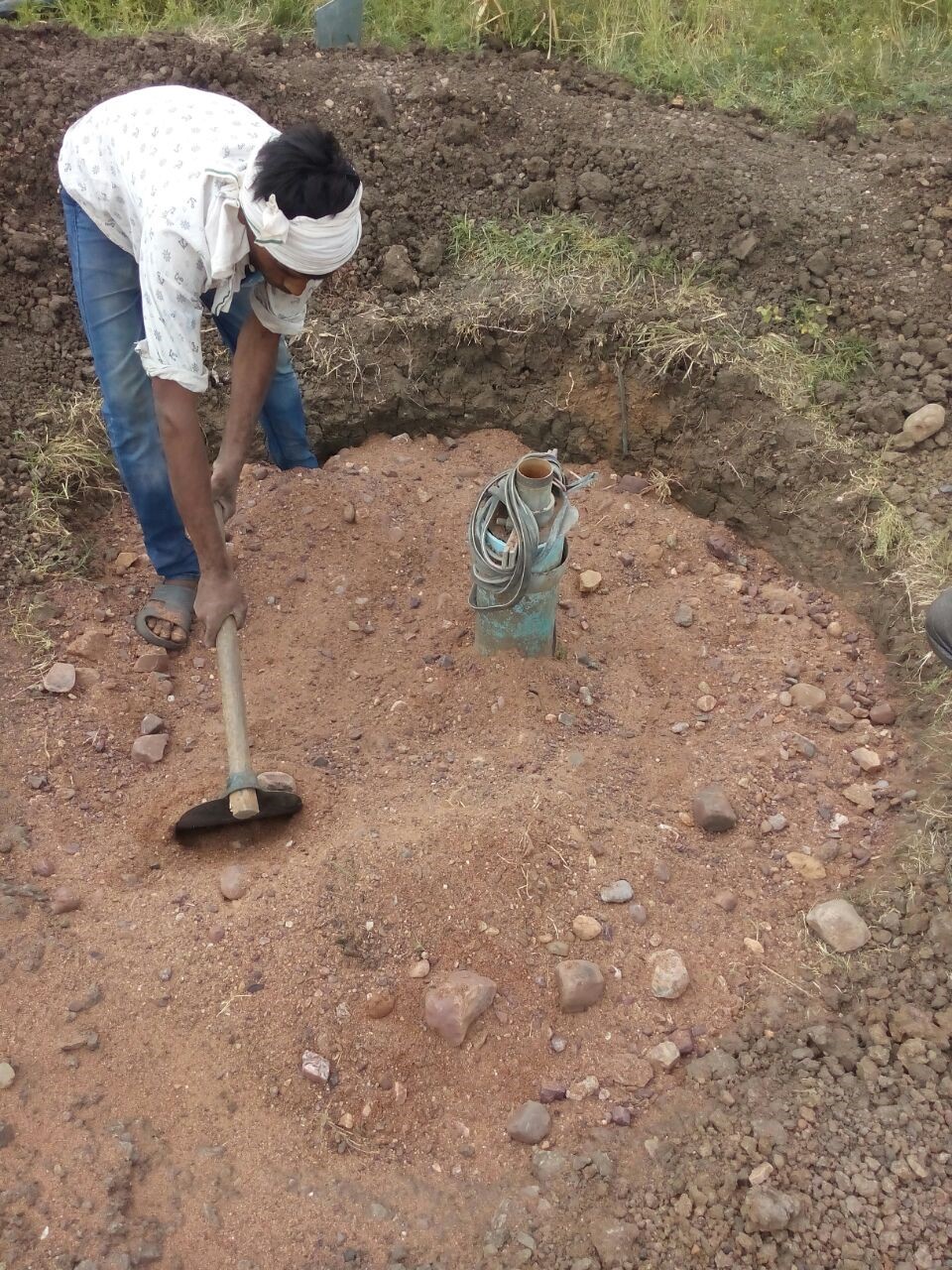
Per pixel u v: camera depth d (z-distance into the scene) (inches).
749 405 148.3
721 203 164.4
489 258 163.3
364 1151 84.6
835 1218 79.4
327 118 173.2
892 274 158.4
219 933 94.6
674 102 184.7
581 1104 87.7
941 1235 78.3
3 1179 79.8
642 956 96.4
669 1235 79.1
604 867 101.5
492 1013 91.7
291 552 138.0
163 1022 89.5
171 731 117.8
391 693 122.0
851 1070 89.7
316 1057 87.9
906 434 142.5
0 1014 89.0
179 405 94.6
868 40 198.5
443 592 134.0
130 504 146.3
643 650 130.1
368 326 157.2
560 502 110.3
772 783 114.0
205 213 89.9
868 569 135.0
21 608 127.3
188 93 98.7
